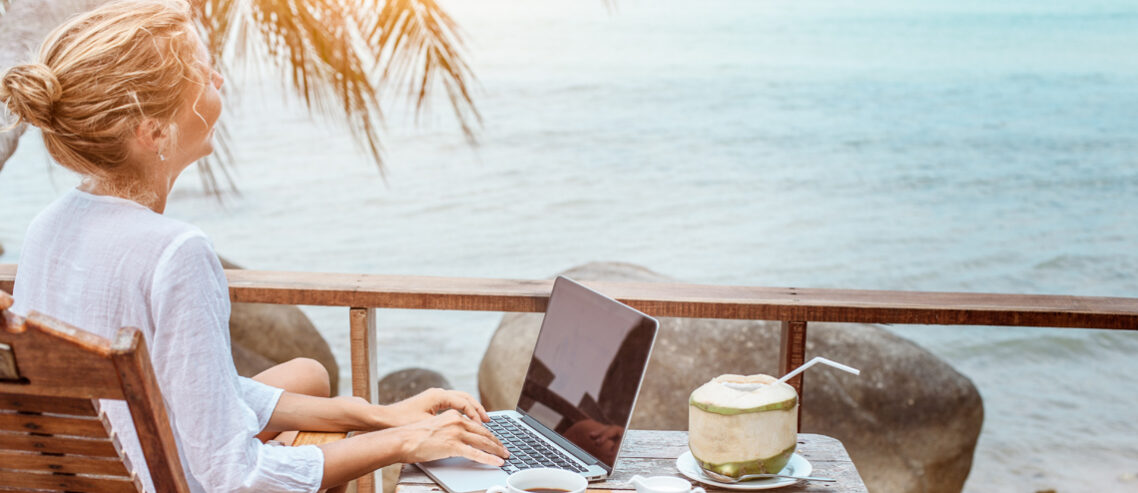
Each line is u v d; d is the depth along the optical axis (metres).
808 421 4.02
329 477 1.47
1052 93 29.05
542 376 1.84
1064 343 11.95
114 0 1.41
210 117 1.47
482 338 12.44
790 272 17.28
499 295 2.08
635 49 33.97
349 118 4.04
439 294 2.08
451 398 1.75
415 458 1.52
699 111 27.98
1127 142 24.61
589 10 36.09
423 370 5.95
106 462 1.20
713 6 37.16
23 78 1.28
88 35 1.32
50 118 1.32
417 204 20.47
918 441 4.04
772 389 1.46
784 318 2.03
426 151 23.91
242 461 1.38
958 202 20.89
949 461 4.09
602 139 25.44
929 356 4.24
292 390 1.86
